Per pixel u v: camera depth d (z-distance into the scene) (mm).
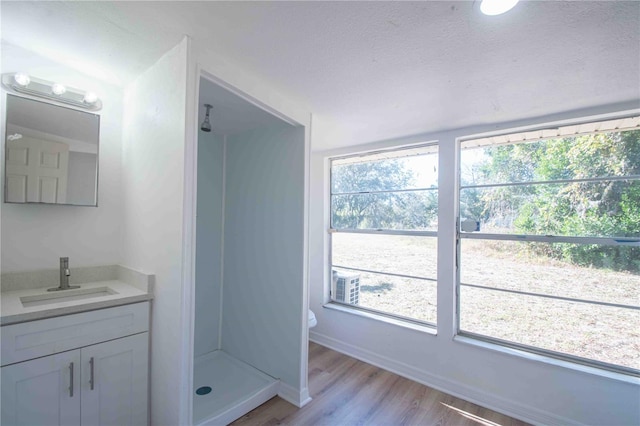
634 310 1802
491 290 2283
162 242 1530
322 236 3281
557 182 2066
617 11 1031
